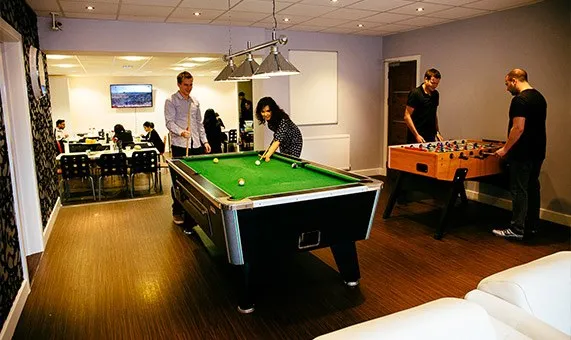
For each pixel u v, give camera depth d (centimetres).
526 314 142
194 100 511
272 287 312
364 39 694
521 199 393
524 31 477
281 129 430
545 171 469
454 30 566
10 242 277
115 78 1299
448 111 589
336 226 279
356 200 279
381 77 719
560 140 451
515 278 155
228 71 423
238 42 590
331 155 693
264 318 269
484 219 469
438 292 301
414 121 508
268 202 245
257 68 343
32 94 416
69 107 1230
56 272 343
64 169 580
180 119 499
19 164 375
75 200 597
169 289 311
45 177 464
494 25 511
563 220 453
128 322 266
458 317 124
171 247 398
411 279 322
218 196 256
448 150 421
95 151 671
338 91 688
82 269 349
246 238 252
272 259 268
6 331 243
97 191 661
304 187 288
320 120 679
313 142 675
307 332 253
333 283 318
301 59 647
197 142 518
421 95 497
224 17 518
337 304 286
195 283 320
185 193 358
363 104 713
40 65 485
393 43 682
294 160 394
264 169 370
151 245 404
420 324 119
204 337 248
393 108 705
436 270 338
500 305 149
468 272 333
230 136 1076
